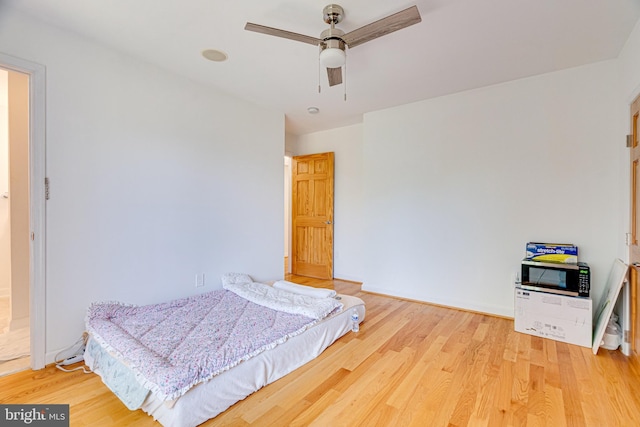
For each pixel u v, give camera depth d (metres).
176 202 2.87
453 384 1.90
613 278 2.48
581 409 1.66
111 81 2.41
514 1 1.86
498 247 3.15
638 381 1.93
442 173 3.48
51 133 2.10
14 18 1.95
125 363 1.69
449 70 2.80
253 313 2.45
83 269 2.27
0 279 3.71
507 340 2.56
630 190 2.33
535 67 2.75
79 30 2.18
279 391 1.83
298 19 2.06
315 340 2.29
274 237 3.93
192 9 1.95
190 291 3.00
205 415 1.55
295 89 3.25
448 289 3.45
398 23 1.76
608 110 2.62
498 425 1.53
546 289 2.61
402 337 2.62
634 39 2.16
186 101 2.94
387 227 3.90
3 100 3.75
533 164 2.96
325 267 4.91
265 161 3.79
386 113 3.88
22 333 2.63
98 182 2.34
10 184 2.70
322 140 5.03
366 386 1.88
